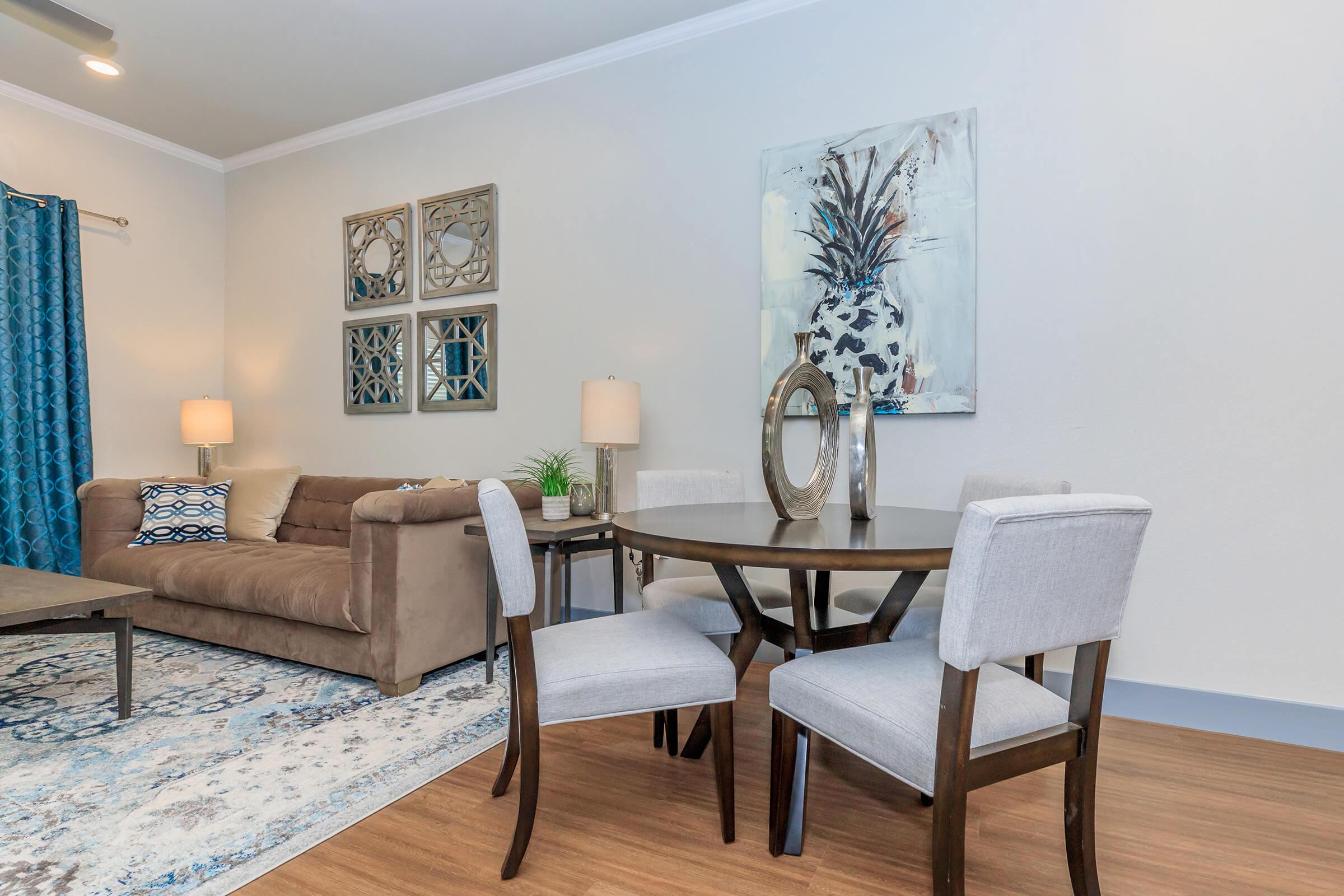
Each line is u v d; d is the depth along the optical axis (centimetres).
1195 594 239
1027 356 261
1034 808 185
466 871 155
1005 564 114
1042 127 258
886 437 286
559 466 321
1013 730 130
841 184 290
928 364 274
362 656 265
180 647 322
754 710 255
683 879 153
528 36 335
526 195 371
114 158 430
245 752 213
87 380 407
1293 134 226
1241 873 156
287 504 388
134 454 442
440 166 398
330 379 440
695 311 326
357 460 430
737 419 315
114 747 216
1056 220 256
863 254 286
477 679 280
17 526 377
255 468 438
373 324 418
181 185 464
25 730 228
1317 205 223
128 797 186
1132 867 158
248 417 471
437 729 231
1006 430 265
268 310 463
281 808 181
